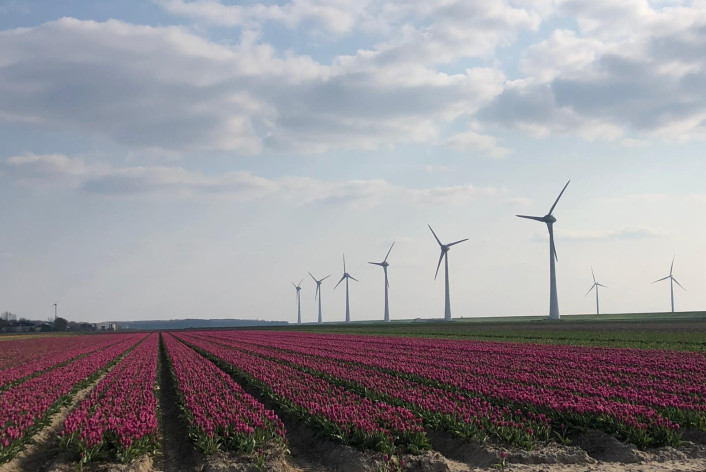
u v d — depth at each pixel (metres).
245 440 20.09
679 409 22.56
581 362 41.97
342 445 20.34
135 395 29.92
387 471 18.19
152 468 20.14
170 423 27.80
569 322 140.50
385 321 178.75
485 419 21.59
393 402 26.62
